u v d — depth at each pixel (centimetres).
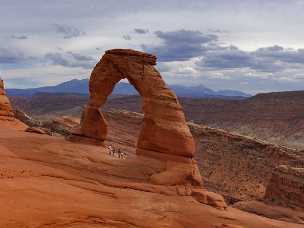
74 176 2302
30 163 2330
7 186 1809
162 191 2512
